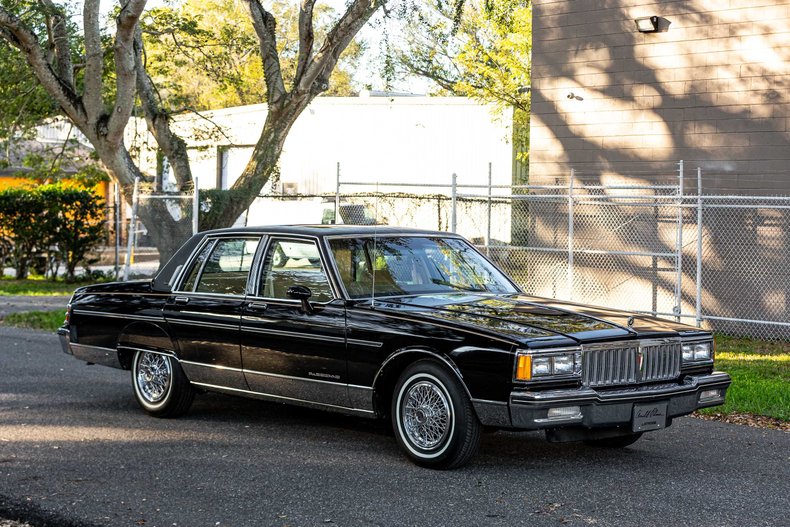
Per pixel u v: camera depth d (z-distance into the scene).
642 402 6.60
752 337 14.90
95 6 18.14
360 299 7.32
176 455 7.25
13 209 24.97
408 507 5.91
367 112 28.89
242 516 5.73
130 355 8.94
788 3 14.36
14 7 18.61
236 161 31.38
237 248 8.18
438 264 7.94
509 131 27.36
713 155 15.18
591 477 6.65
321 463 7.00
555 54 16.78
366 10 17.80
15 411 8.91
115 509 5.87
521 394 6.24
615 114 16.14
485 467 6.91
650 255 14.98
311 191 29.70
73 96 18.73
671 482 6.54
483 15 27.69
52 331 15.48
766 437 8.03
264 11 18.78
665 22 15.48
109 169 19.23
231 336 7.92
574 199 16.58
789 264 14.56
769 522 5.62
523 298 7.66
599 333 6.60
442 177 28.17
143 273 25.23
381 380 7.02
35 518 5.70
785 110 14.48
